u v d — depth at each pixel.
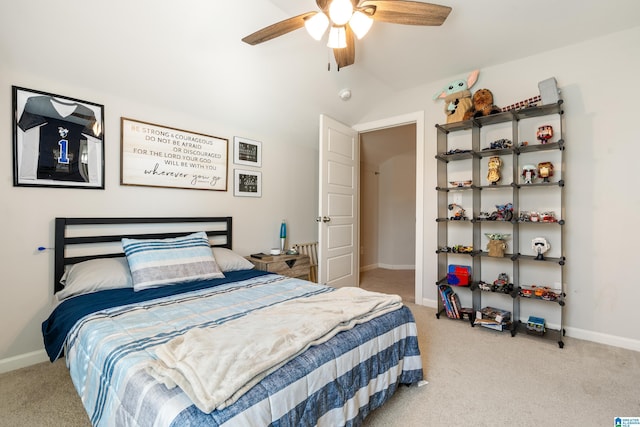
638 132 2.29
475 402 1.65
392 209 5.64
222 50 2.33
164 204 2.59
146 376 0.97
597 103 2.44
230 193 3.08
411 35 2.48
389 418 1.52
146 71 2.24
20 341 1.96
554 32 2.39
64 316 1.61
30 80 1.94
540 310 2.71
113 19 1.87
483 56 2.76
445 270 3.25
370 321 1.54
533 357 2.18
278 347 1.12
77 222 2.13
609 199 2.40
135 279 1.99
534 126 2.70
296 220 3.78
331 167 3.44
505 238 2.81
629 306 2.33
